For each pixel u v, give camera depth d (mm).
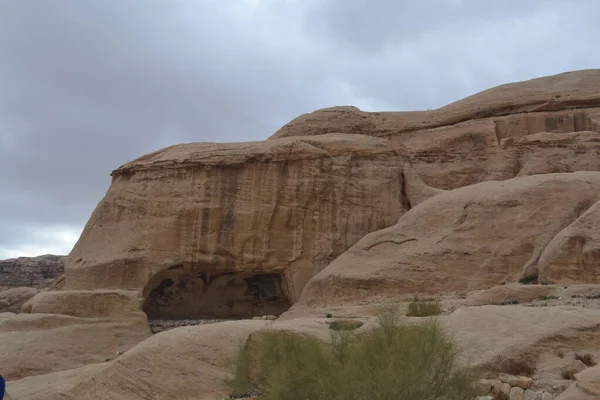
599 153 33531
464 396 10484
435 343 10734
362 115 44281
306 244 31406
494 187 25734
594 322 14289
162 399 17688
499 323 15047
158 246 31516
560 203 23609
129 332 29219
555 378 12812
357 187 32219
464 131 39844
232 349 18234
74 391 19781
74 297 30797
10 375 25359
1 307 66938
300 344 14125
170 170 32500
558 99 39094
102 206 34188
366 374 10383
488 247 23984
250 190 31750
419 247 25438
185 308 33625
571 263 20484
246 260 31219
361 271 25812
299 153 32062
